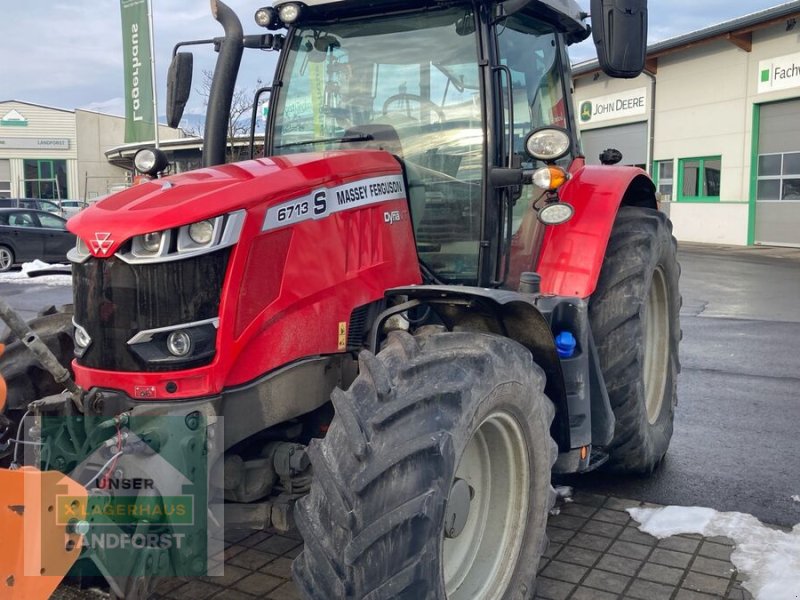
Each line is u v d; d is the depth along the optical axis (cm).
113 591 237
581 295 354
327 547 228
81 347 267
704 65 2102
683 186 2230
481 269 340
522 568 287
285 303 273
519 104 381
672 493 415
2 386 250
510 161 350
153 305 254
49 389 321
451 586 270
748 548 346
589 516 385
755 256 1755
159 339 255
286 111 383
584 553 346
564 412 320
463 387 247
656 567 333
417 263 340
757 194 2020
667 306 456
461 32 349
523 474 286
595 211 382
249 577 323
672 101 2214
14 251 1636
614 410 395
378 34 366
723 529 366
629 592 313
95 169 4044
